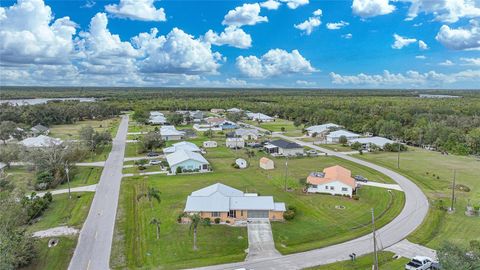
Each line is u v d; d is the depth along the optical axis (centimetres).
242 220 5369
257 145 11500
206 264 4053
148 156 10012
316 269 3912
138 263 4103
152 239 4725
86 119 19662
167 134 12925
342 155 10381
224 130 15300
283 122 18575
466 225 5216
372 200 6316
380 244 4578
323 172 7638
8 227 4131
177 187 7050
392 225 5191
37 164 7625
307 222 5331
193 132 13775
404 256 4238
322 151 10969
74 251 4397
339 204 6116
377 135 13812
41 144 9875
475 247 3906
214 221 5291
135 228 5106
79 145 9462
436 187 7100
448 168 8700
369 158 9931
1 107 17438
